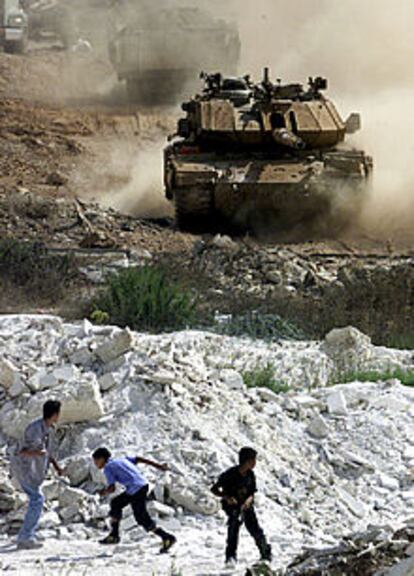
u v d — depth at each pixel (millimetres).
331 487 54688
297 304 90188
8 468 53000
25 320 64000
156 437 54094
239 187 115625
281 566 39969
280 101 123750
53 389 55812
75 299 90188
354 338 78062
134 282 88250
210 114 122625
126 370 58094
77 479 51875
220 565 40969
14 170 146750
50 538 47562
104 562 42031
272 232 119250
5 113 174375
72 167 150500
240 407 58594
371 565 33844
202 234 118875
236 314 87750
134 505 44625
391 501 54719
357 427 60750
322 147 123750
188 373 59375
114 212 125250
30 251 102438
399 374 71875
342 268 100125
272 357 75062
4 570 40031
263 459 54906
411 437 60188
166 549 44219
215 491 41750
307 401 62281
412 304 91500
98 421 55188
